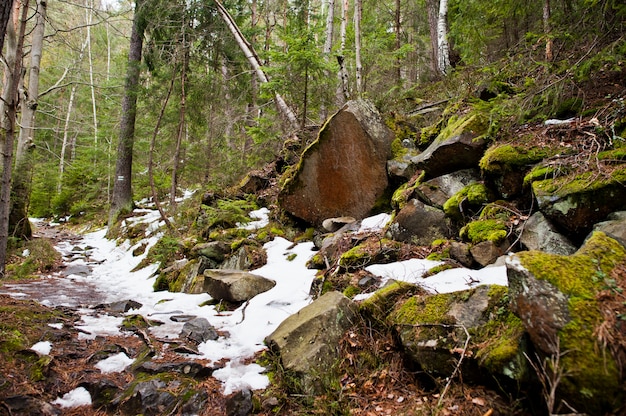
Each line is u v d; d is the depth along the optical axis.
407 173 6.59
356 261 4.85
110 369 3.50
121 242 11.70
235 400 2.98
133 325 4.61
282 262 6.36
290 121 10.77
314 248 6.53
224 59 13.61
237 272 5.74
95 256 10.80
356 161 6.95
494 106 5.57
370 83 12.03
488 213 4.48
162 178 14.68
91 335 4.21
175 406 2.98
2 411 2.71
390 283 4.09
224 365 3.63
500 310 2.75
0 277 7.20
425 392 2.81
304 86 9.60
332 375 3.13
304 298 4.86
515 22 9.32
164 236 8.93
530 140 4.65
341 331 3.48
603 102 4.49
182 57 11.71
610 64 4.89
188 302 5.69
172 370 3.45
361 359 3.24
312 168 7.16
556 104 4.73
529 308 2.27
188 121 13.59
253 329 4.37
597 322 2.10
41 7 10.34
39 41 10.68
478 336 2.71
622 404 1.90
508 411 2.35
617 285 2.27
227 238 7.59
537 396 2.28
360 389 3.00
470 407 2.46
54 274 8.11
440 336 2.87
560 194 3.62
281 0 16.53
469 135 5.33
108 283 7.62
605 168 3.56
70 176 20.47
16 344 3.52
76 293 6.39
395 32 15.54
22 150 10.91
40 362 3.32
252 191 9.73
